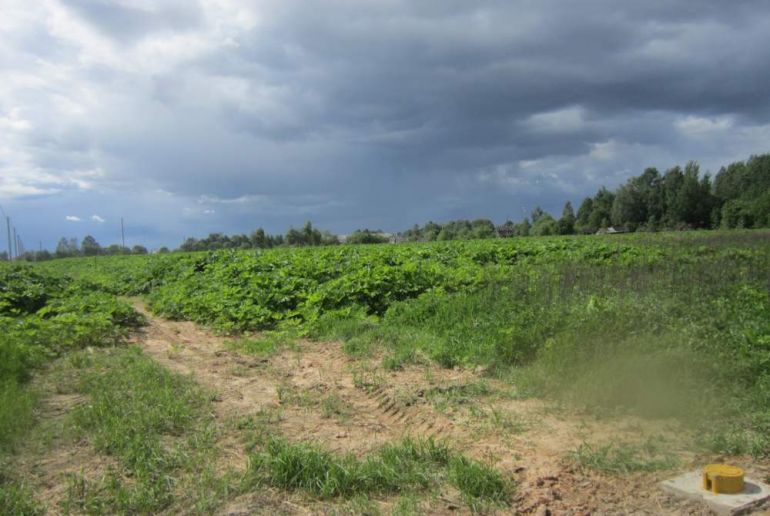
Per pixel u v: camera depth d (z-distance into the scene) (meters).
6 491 3.96
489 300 10.52
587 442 4.91
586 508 3.80
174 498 3.91
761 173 82.25
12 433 4.93
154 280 19.06
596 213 69.62
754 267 13.73
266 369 7.71
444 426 5.44
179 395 6.21
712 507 3.75
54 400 6.14
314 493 3.98
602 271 13.77
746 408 5.42
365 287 11.81
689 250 19.86
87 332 9.25
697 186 68.12
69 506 3.79
